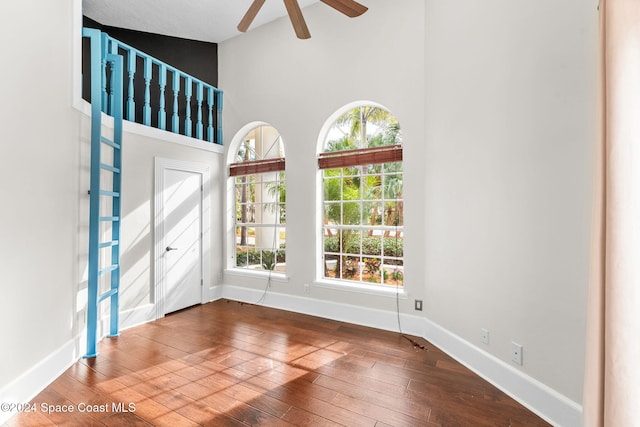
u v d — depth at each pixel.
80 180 2.64
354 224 3.70
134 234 3.47
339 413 1.92
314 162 3.81
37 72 2.14
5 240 1.91
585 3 1.70
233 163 4.59
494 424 1.82
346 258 3.76
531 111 2.00
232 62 4.56
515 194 2.11
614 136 1.21
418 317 3.16
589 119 1.67
